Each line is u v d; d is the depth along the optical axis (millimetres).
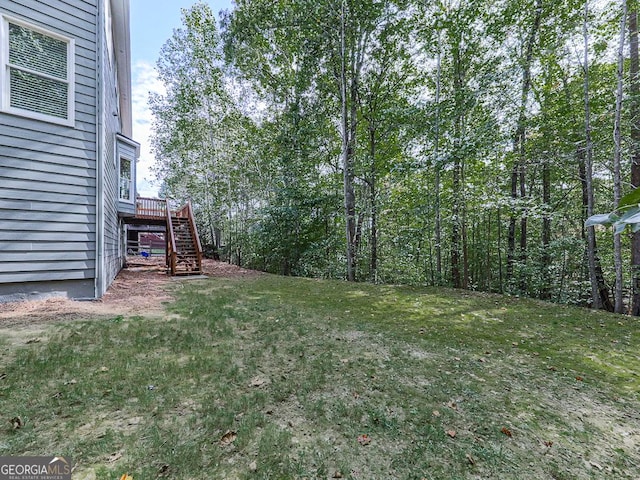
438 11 8422
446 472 1599
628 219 956
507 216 8883
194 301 5426
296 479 1495
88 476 1423
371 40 9414
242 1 9906
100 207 5234
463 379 2701
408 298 6457
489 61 7832
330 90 10328
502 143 7594
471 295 7000
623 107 6055
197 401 2117
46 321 3717
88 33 5117
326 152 11266
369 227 11148
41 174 4586
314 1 8438
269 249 12211
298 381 2510
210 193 15453
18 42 4426
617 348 3707
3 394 2068
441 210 8477
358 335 3842
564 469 1658
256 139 12719
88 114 5105
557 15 7184
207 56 13547
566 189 9047
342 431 1896
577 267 8375
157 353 2912
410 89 9797
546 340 3957
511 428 2010
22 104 4465
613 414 2240
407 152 9789
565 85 7473
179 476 1453
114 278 8047
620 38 5738
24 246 4434
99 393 2137
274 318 4438
